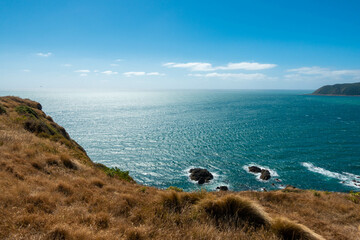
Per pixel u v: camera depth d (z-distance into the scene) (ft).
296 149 226.58
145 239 14.10
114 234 14.29
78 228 14.29
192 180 158.71
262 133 305.32
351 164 182.70
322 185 145.28
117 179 42.55
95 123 415.44
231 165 185.57
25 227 13.66
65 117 497.46
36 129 61.11
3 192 18.15
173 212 19.89
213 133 311.06
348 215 40.06
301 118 449.06
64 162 37.14
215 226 17.57
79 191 24.25
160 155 216.54
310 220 31.14
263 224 19.72
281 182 151.23
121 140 279.69
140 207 22.18
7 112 67.36
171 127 365.61
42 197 18.95
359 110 606.55
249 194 51.93
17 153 32.27
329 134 294.46
